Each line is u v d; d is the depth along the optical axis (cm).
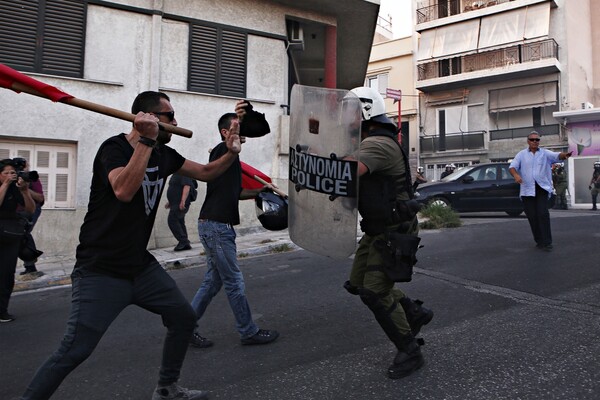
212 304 468
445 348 319
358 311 420
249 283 553
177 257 745
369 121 289
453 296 448
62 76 845
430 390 258
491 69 2272
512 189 1203
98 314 210
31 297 576
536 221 655
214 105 973
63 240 838
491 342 326
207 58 974
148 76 911
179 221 821
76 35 859
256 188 380
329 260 673
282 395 262
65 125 840
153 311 238
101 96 873
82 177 853
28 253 487
